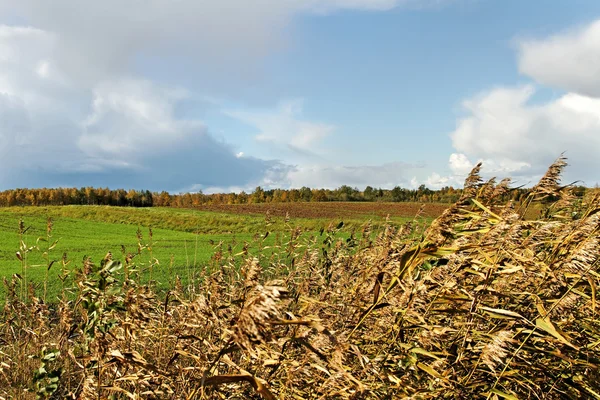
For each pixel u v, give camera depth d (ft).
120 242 102.78
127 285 16.24
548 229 10.91
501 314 9.88
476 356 10.71
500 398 10.27
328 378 9.48
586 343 11.62
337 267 18.13
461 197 10.57
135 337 11.71
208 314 9.81
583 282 10.30
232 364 8.75
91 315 10.54
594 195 13.37
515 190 11.95
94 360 10.48
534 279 11.25
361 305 11.23
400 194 331.57
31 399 15.19
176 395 10.81
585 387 10.61
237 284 19.06
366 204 274.36
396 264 11.30
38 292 33.50
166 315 13.92
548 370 10.93
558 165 11.41
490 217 10.67
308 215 216.74
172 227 181.27
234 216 212.84
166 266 51.19
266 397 5.82
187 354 10.37
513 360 10.48
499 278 11.76
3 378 16.85
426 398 10.25
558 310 10.16
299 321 6.24
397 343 10.61
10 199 368.89
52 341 18.21
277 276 23.09
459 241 10.30
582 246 10.02
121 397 12.20
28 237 106.52
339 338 9.21
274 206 263.49
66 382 14.84
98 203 402.72
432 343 10.72
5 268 53.98
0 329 22.17
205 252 74.90
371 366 10.27
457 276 10.44
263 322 5.37
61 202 385.50
